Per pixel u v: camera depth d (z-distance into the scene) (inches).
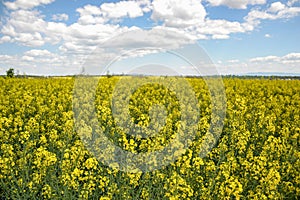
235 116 405.7
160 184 224.2
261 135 346.0
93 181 239.3
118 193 219.3
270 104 541.3
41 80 875.4
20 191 224.7
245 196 223.8
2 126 354.0
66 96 568.7
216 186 219.1
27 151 270.8
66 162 238.5
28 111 465.4
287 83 848.9
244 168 251.9
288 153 292.2
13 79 858.1
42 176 236.7
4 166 240.1
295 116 442.9
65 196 214.4
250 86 775.1
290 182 244.7
